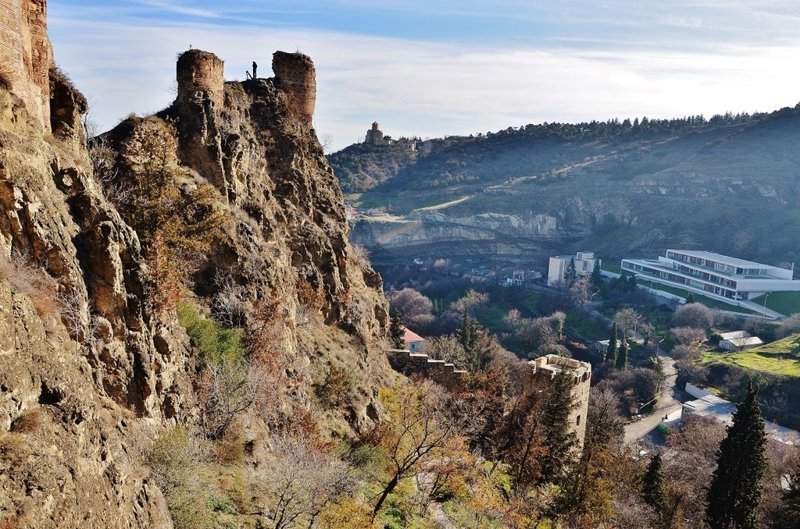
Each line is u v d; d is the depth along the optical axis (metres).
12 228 11.60
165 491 13.16
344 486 19.70
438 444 24.77
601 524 29.11
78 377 10.31
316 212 35.00
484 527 25.12
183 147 25.34
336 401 26.58
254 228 26.53
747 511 35.59
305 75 36.22
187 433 15.92
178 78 26.45
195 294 22.03
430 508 24.52
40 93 15.28
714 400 76.56
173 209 21.73
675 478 46.34
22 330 9.20
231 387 19.02
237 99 31.45
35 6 15.20
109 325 13.82
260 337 22.38
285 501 16.14
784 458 51.69
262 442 19.28
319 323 30.88
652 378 81.06
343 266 35.31
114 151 21.83
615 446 47.28
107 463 10.24
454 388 39.62
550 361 43.47
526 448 32.78
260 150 32.03
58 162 14.27
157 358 15.73
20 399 8.59
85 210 14.24
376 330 39.38
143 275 15.61
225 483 16.08
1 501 7.32
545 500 30.31
